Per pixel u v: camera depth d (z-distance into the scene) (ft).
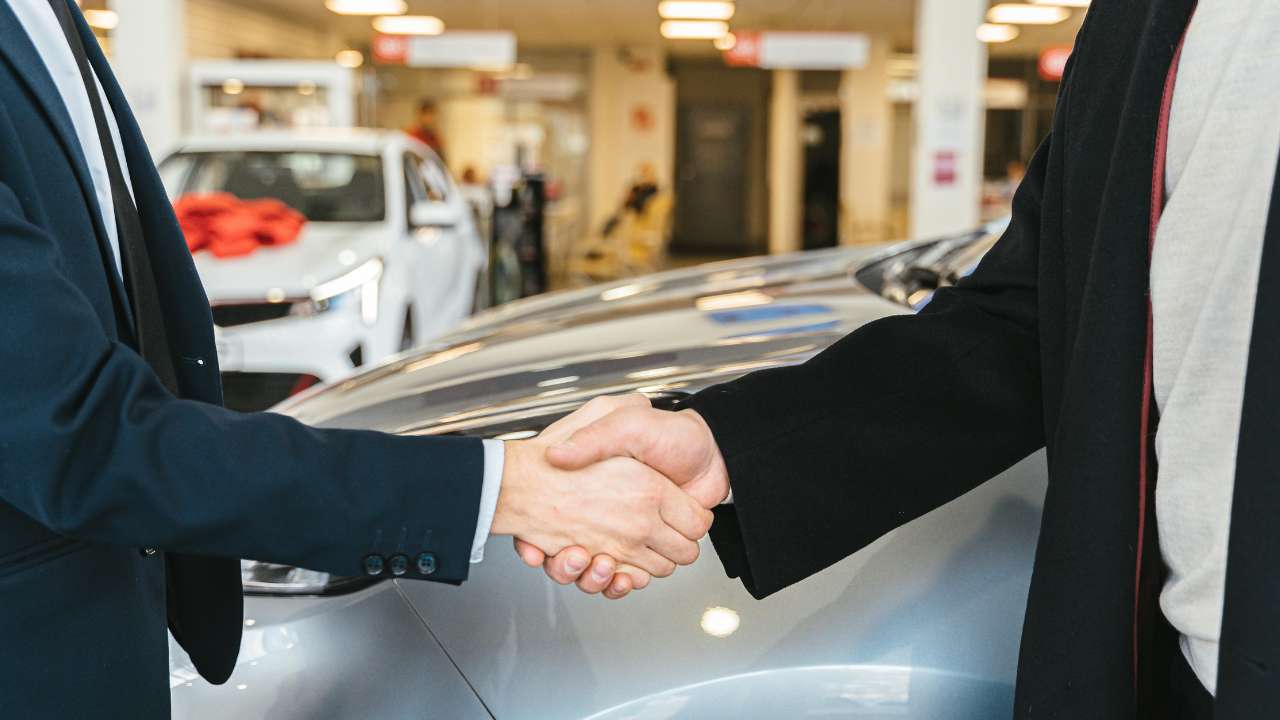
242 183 18.86
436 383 5.91
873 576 4.10
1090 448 2.74
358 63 56.59
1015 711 2.94
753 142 64.39
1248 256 2.47
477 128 57.67
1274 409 2.30
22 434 2.44
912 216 29.37
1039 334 3.15
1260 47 2.48
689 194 64.95
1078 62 3.02
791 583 3.44
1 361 2.44
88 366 2.51
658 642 4.02
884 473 3.45
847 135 57.52
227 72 32.35
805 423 3.49
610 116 58.75
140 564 2.93
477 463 2.91
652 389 5.08
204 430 2.62
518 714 3.97
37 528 2.62
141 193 3.09
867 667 3.97
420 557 2.78
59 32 2.85
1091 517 2.74
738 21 49.24
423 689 4.05
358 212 18.31
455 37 37.60
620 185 59.31
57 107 2.71
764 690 3.96
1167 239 2.66
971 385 3.48
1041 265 3.17
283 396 14.78
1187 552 2.63
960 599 4.05
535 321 7.51
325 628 4.19
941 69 28.63
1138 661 2.80
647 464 3.37
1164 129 2.69
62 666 2.65
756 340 5.73
